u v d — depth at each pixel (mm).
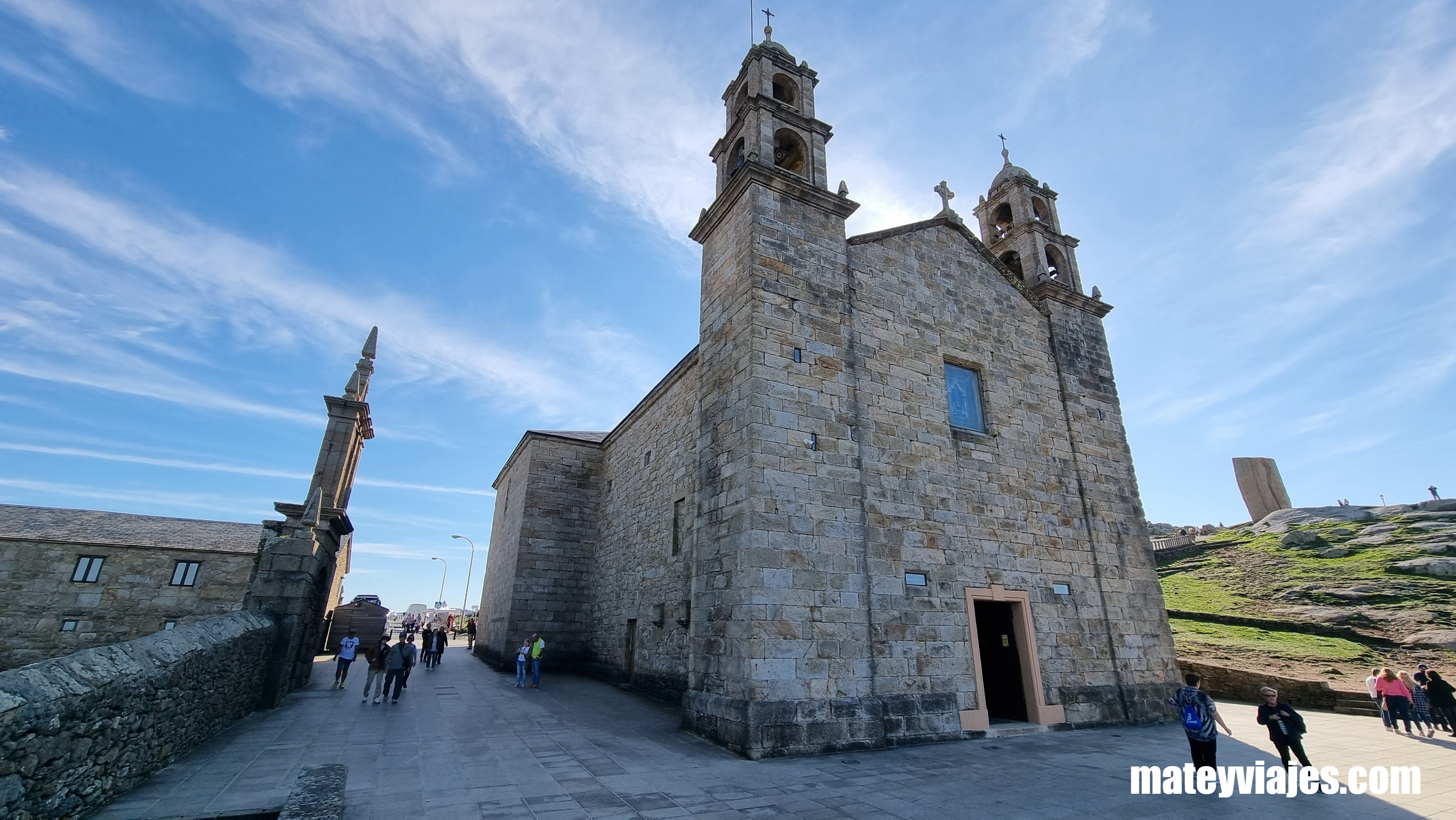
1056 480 17484
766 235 14703
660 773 9570
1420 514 34250
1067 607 16078
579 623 27156
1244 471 47688
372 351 20375
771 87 17438
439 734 12234
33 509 30406
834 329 14828
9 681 5734
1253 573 32562
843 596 12734
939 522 14719
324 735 11836
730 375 14156
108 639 27344
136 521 31766
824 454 13547
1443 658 19984
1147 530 18766
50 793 6023
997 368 17859
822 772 10008
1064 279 21703
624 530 24484
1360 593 26172
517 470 31531
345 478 20297
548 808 7668
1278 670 19828
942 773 10109
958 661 13742
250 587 15656
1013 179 22812
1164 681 16938
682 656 17328
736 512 12672
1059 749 12328
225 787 8227
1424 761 11195
